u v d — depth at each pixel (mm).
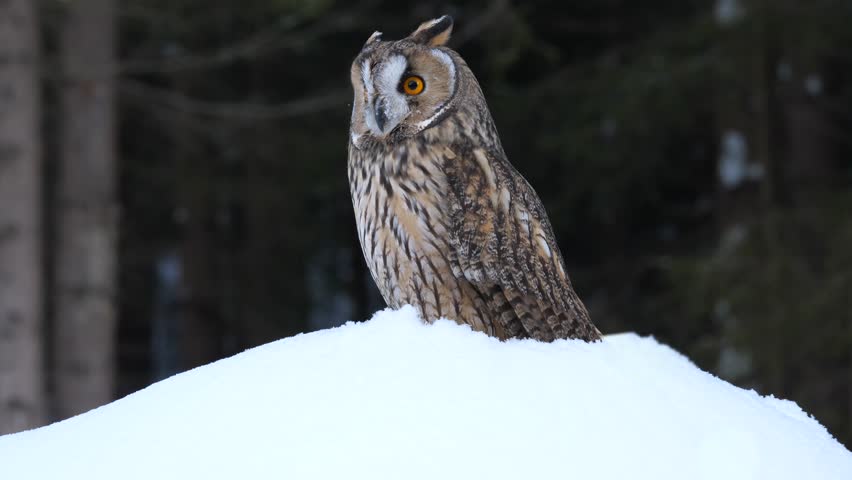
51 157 23688
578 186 24703
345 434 4711
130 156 26969
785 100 20641
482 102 7348
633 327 24672
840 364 18391
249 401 5035
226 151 25688
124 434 4969
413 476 4488
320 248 32094
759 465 4840
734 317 18250
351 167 7246
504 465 4578
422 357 5277
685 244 26062
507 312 6902
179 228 28469
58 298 15641
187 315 28203
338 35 26453
